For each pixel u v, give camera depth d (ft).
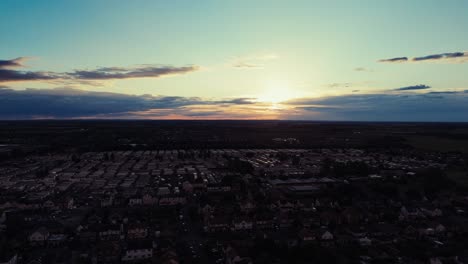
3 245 533.14
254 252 502.79
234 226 616.39
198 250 526.98
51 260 491.72
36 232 554.87
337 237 570.46
